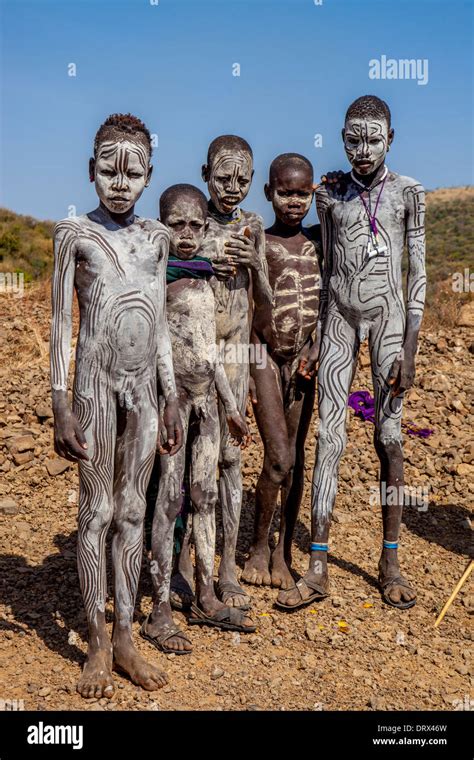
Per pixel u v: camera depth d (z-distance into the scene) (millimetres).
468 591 5594
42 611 4883
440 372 9555
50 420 7520
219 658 4609
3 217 26531
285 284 5293
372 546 6102
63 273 4082
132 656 4289
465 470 7355
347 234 5223
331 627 5027
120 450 4262
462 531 6473
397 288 5273
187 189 4641
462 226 45094
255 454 7367
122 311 4090
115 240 4117
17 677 4250
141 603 5117
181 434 4391
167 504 4602
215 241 4938
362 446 7621
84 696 4113
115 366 4137
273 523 6402
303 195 5199
